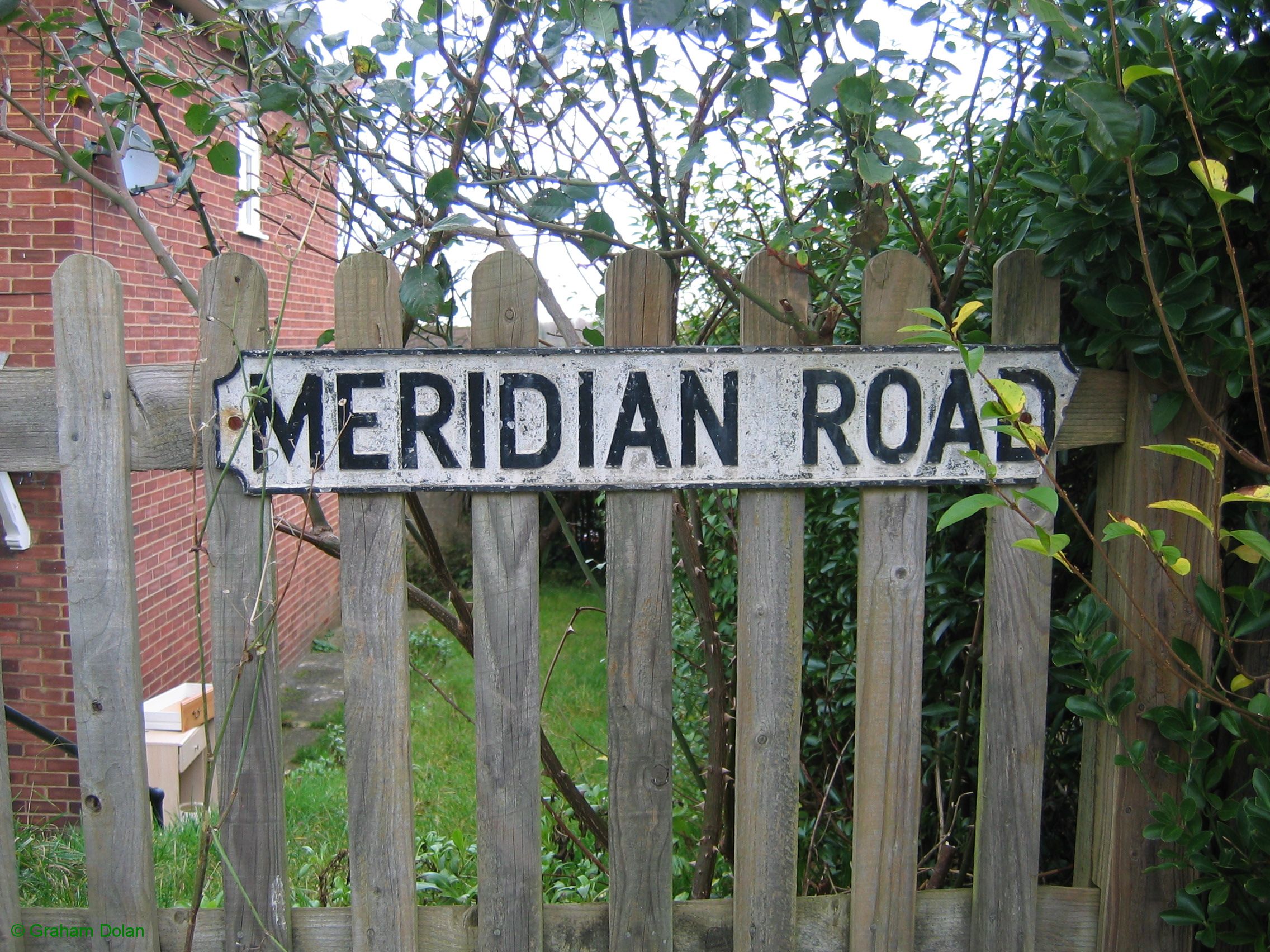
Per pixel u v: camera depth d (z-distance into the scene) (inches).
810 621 118.0
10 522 167.6
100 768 71.7
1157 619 76.2
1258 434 77.3
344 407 69.8
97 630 70.9
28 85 161.0
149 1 95.5
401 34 80.4
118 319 69.1
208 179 212.4
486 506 71.8
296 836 167.9
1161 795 76.4
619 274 71.2
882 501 73.9
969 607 92.6
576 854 117.6
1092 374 74.9
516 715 72.9
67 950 73.1
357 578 71.7
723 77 80.0
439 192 74.7
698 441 71.4
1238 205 68.4
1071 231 69.6
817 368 71.6
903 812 75.9
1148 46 65.4
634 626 72.6
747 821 74.9
